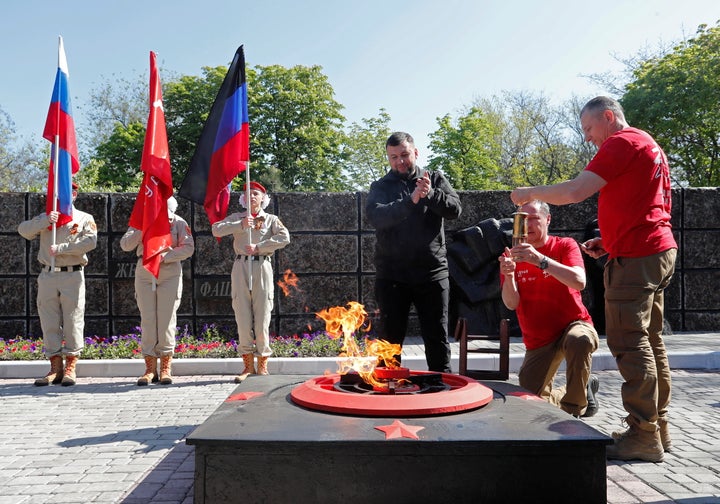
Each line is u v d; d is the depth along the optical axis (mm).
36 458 4336
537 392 4648
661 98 29828
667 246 4008
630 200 3971
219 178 7227
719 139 31922
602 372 7781
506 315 10148
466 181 37938
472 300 10062
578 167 40000
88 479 3863
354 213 10586
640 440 4059
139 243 7551
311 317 10461
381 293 5246
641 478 3727
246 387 3916
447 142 37844
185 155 42594
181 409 5977
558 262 4492
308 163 43156
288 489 2688
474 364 8023
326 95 44125
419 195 4734
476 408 3219
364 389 3477
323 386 3555
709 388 6719
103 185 36750
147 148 7328
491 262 10156
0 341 9234
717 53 29594
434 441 2639
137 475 3941
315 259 10531
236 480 2701
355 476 2680
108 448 4598
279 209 10539
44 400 6465
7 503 3451
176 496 3537
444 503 2680
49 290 7465
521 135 43000
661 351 4277
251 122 43188
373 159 49062
